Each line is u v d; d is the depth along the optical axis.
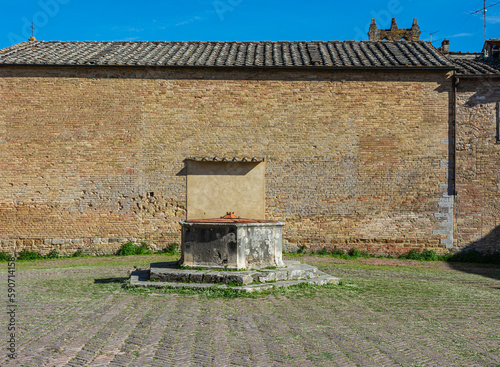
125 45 18.12
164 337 5.95
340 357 5.29
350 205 15.52
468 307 8.23
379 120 15.54
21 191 15.41
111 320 6.80
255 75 15.66
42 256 15.36
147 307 7.65
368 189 15.50
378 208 15.48
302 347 5.62
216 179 15.58
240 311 7.41
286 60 16.00
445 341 6.05
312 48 17.75
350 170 15.52
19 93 15.47
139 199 15.57
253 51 17.48
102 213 15.52
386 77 15.58
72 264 13.90
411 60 15.89
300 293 8.88
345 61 15.88
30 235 15.42
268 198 15.55
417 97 15.52
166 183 15.57
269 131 15.59
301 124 15.59
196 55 16.80
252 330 6.31
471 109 15.47
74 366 4.92
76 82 15.53
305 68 15.48
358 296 8.85
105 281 10.61
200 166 15.59
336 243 15.52
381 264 14.12
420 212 15.47
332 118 15.58
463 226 15.40
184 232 10.00
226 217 11.24
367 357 5.31
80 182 15.48
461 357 5.40
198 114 15.62
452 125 15.48
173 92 15.62
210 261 9.73
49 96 15.48
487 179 15.41
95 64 15.35
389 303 8.35
